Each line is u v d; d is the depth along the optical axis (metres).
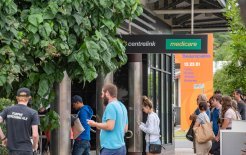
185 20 26.55
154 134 17.02
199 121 16.97
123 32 21.08
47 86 11.56
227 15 16.11
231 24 16.03
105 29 11.80
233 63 16.52
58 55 11.28
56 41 11.06
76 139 16.27
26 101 11.32
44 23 10.84
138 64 20.91
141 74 20.98
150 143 17.03
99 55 11.55
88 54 11.20
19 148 11.24
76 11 11.28
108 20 11.80
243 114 20.28
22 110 11.23
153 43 17.64
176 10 23.36
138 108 20.88
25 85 11.65
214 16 25.72
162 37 17.62
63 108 15.99
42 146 17.06
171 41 17.66
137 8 12.28
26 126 11.26
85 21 11.40
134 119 20.83
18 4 11.40
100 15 11.75
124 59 12.23
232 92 18.62
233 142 14.41
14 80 11.22
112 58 12.37
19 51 10.85
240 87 16.88
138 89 20.98
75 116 16.31
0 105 13.70
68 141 16.14
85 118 16.23
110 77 20.27
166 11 23.30
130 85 21.00
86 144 16.31
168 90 27.34
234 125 14.45
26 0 11.23
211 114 18.36
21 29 10.90
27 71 11.53
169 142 27.41
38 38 10.84
